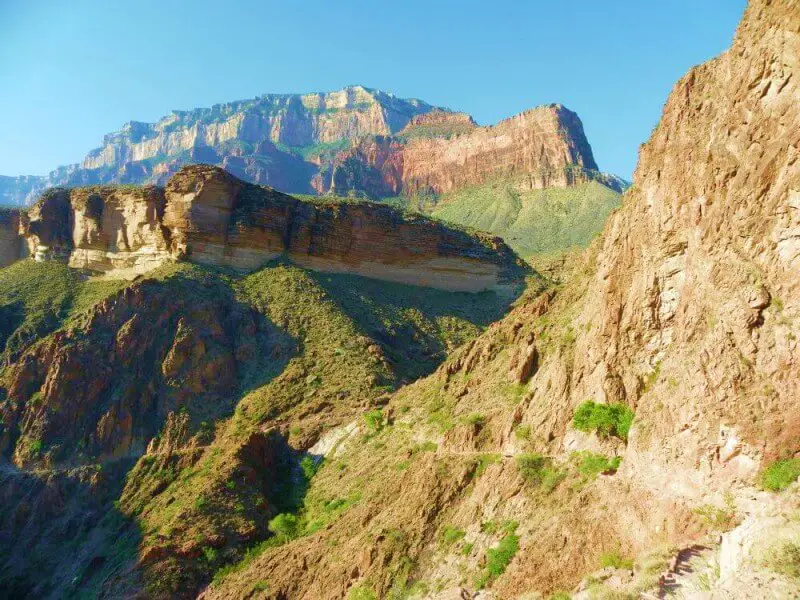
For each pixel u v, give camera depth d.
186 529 51.22
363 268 122.50
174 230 106.94
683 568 21.34
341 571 36.41
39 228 115.81
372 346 89.75
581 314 38.69
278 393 77.62
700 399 24.08
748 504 21.45
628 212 34.44
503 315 119.44
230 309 94.62
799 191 22.48
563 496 28.73
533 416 35.56
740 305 23.52
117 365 81.12
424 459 41.31
